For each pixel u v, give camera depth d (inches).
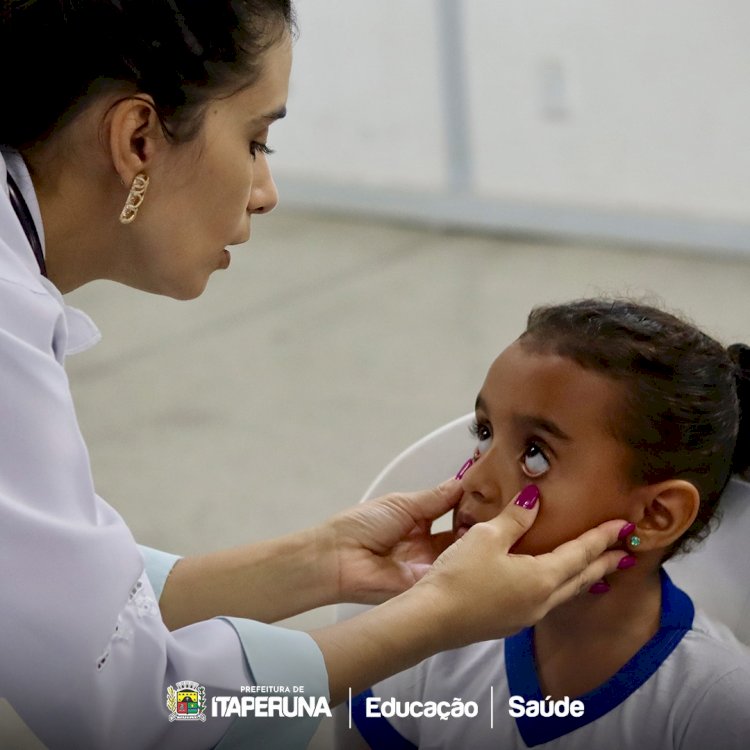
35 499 30.0
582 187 130.4
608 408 34.7
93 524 31.4
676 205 125.4
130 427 97.2
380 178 144.3
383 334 112.2
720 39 114.2
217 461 90.6
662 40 117.5
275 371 106.0
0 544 29.5
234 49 32.1
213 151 33.5
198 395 102.3
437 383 101.0
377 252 135.4
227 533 80.5
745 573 39.4
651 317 36.9
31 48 31.2
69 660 30.3
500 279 124.0
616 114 124.1
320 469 88.4
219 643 33.1
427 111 136.6
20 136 32.6
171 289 36.6
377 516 41.0
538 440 35.7
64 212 34.0
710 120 119.0
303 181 150.4
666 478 35.1
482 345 107.7
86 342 37.9
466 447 43.3
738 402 37.4
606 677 37.7
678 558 41.4
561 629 37.9
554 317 37.0
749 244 122.0
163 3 31.0
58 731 31.2
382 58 136.3
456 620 33.7
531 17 123.8
